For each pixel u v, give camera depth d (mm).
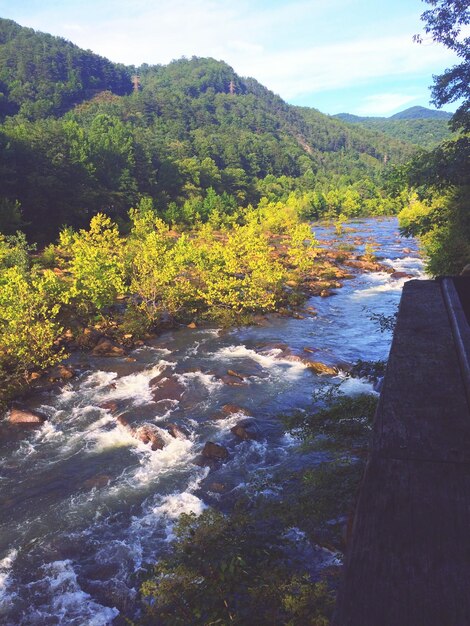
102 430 14617
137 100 194875
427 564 797
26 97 186125
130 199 76625
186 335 23984
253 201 122750
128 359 20516
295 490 10773
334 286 34156
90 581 8922
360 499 983
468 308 3338
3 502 11297
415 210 43125
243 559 5441
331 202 117125
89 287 25078
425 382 1567
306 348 20609
